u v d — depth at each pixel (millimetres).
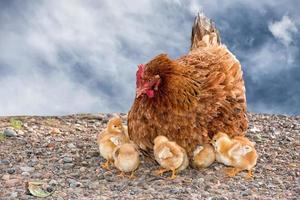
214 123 2258
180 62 2334
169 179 2234
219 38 2750
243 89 2389
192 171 2303
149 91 2195
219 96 2268
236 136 2314
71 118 3043
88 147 2580
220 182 2221
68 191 2150
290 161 2439
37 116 3043
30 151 2504
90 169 2346
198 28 2746
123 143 2330
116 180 2246
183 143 2248
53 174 2295
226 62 2387
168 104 2211
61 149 2553
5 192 2143
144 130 2262
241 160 2248
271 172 2324
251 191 2154
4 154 2477
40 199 2100
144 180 2240
